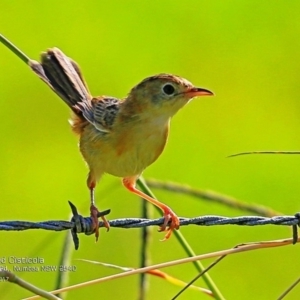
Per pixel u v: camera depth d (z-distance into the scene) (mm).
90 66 16938
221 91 16688
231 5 17562
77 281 13406
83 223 8797
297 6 17453
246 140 16172
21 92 16219
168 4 17609
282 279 13875
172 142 16109
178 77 10289
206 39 17188
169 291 13133
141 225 9164
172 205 14758
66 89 10742
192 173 15789
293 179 15711
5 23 17359
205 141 16141
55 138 15914
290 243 8797
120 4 17688
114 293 13398
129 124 10086
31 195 15430
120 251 13578
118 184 12922
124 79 16844
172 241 13883
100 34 17375
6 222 8406
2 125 16000
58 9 17562
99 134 10188
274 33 17203
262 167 15867
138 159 10219
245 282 13836
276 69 16828
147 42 17266
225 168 15898
